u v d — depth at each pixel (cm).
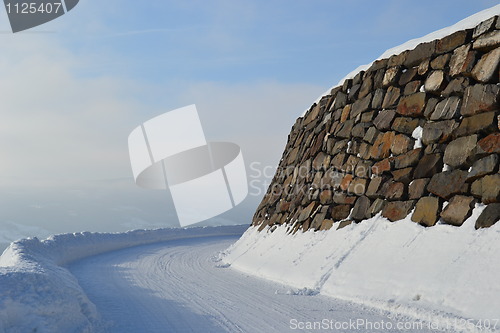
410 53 1012
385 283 712
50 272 685
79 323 533
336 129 1211
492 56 793
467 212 711
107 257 1602
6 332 415
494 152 720
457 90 841
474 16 890
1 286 479
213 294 825
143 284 959
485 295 556
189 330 568
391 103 1018
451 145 805
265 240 1330
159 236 2611
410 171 869
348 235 936
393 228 830
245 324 594
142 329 576
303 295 802
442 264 657
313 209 1141
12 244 1061
